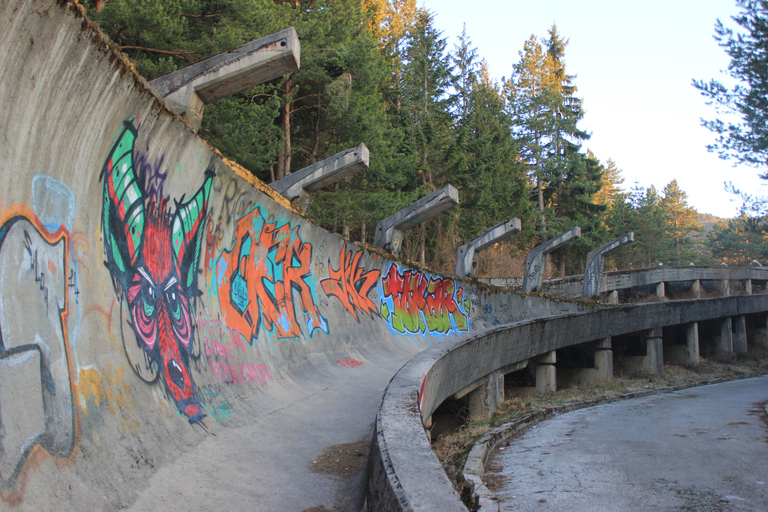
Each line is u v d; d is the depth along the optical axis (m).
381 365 13.98
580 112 62.50
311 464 5.86
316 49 24.14
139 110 6.07
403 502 2.92
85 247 5.38
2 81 4.06
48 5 4.18
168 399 6.19
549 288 39.34
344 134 26.92
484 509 6.88
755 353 38.59
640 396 21.05
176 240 7.64
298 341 11.77
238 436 6.65
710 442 11.12
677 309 31.78
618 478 8.37
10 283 4.11
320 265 14.35
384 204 26.67
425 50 47.50
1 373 3.72
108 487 4.27
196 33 19.67
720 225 107.81
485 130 48.94
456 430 15.09
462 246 26.08
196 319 7.91
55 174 4.89
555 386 22.05
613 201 87.31
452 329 22.45
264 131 20.75
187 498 4.68
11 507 3.24
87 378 4.84
